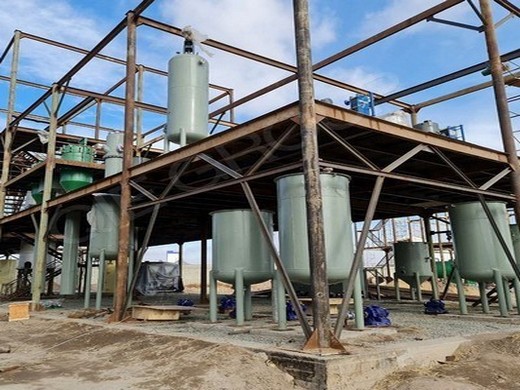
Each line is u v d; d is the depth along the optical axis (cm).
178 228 2150
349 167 689
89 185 1294
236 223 880
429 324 884
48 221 1582
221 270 880
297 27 639
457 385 475
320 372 484
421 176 1218
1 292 2544
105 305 1661
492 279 997
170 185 961
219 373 527
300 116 615
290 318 943
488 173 1175
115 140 1675
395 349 556
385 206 1628
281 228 712
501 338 682
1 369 625
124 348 741
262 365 541
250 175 738
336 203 687
